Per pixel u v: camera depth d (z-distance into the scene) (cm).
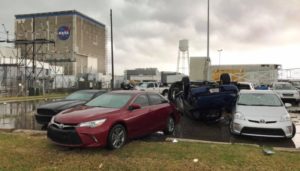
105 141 715
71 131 696
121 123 770
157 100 955
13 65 3722
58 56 6178
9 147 761
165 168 597
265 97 1039
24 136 899
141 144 793
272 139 927
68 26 8188
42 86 3819
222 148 751
